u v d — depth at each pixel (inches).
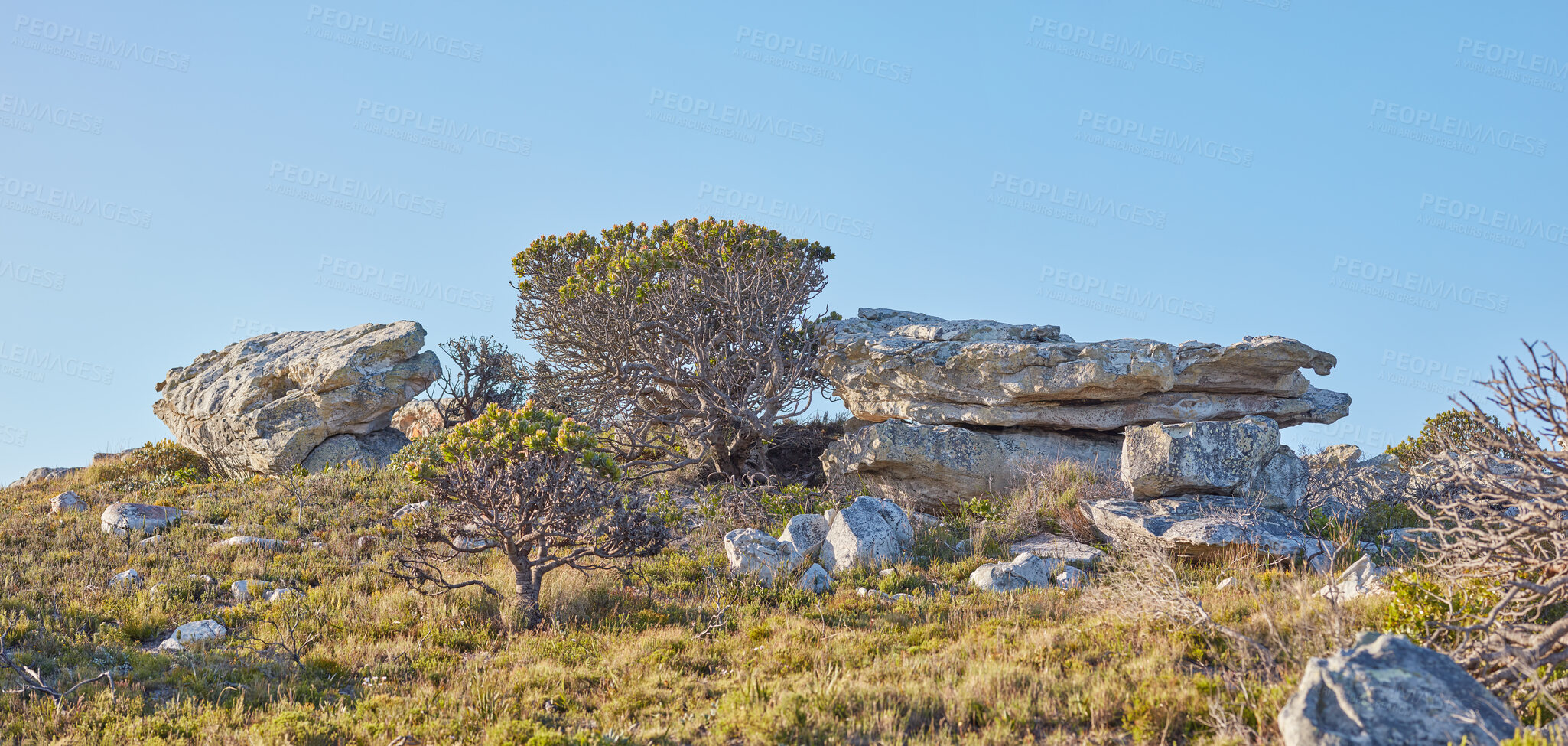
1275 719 291.0
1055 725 327.9
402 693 416.2
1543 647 294.8
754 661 436.5
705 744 332.8
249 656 457.1
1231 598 450.3
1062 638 417.7
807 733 324.5
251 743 343.6
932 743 312.8
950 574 613.9
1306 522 670.5
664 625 517.7
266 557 644.1
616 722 365.1
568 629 512.4
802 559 629.0
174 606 535.2
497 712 381.7
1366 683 253.3
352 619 521.3
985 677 363.9
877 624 494.9
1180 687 332.5
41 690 396.5
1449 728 240.1
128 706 386.9
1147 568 456.4
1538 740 231.3
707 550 672.4
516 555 549.0
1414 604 349.1
